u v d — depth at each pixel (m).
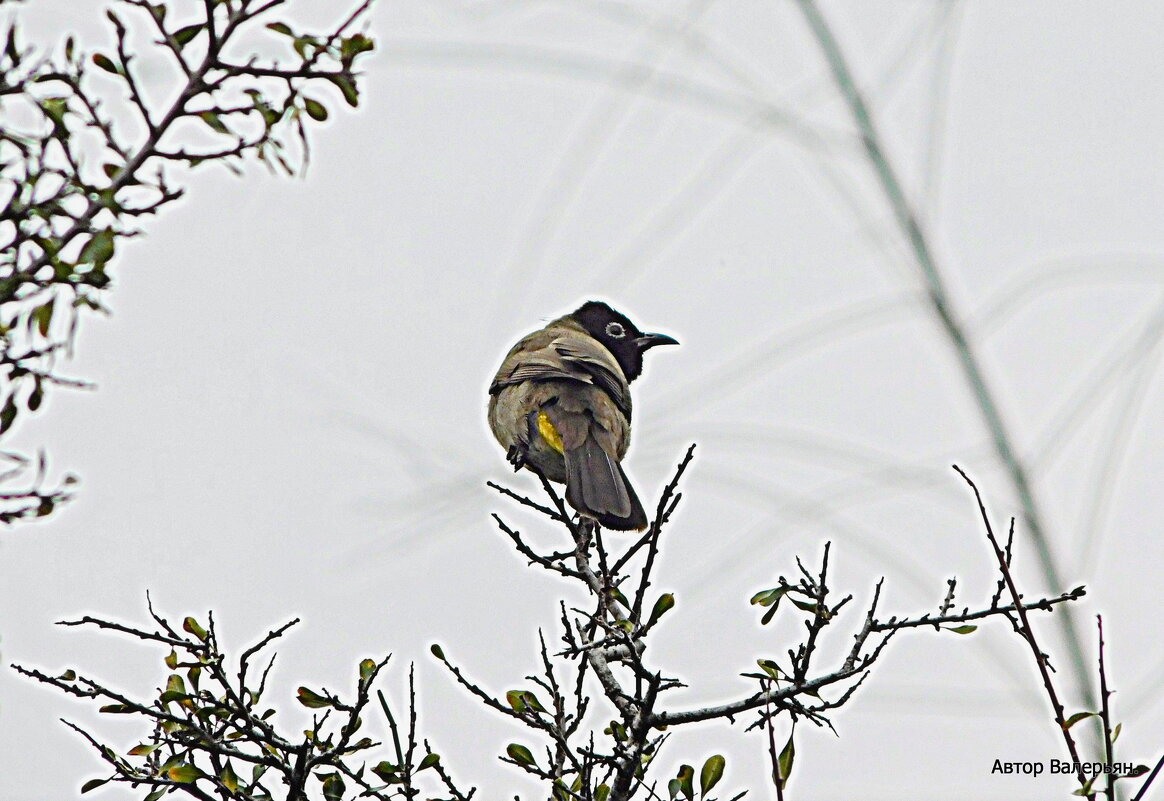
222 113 9.48
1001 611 9.13
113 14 9.34
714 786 9.36
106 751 9.91
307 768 9.90
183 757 10.03
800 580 9.33
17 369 8.94
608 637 9.61
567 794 9.70
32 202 9.11
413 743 9.94
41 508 8.91
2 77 9.27
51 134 9.14
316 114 9.61
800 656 9.36
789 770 9.28
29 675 9.88
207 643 10.13
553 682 10.17
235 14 9.42
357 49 9.59
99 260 8.95
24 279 8.95
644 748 9.69
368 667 9.99
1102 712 8.41
